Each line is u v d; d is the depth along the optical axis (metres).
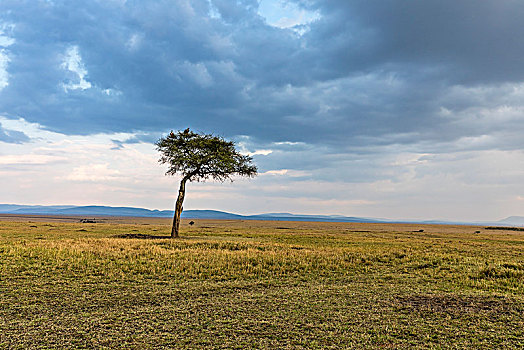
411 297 11.55
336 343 7.43
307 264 18.27
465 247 30.03
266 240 33.78
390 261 20.19
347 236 42.88
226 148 37.81
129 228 52.50
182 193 36.59
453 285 13.95
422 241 37.09
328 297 11.53
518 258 22.89
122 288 12.61
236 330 8.15
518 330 8.26
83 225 57.59
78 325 8.45
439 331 8.18
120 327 8.31
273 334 7.91
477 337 7.82
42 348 7.04
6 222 58.38
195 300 11.06
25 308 9.83
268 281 14.38
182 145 37.38
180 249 23.34
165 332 8.00
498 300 11.05
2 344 7.19
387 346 7.28
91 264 16.53
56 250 19.77
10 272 14.34
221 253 20.89
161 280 14.12
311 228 70.69
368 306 10.35
